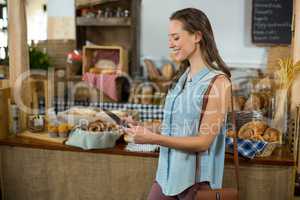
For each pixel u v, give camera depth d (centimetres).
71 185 245
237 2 361
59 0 351
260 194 220
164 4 376
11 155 252
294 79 264
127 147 241
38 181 250
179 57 168
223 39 368
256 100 275
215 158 174
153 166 231
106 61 358
